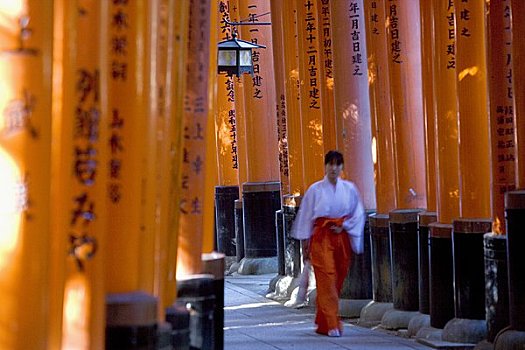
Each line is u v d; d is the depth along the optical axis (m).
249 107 33.72
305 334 20.67
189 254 12.17
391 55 21.72
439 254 19.45
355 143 23.86
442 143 19.52
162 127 9.91
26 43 7.06
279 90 29.78
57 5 7.76
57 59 7.77
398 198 21.77
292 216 27.47
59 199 7.82
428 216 20.38
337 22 23.89
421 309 20.50
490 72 17.31
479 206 18.62
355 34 23.86
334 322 20.33
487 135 18.61
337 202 20.23
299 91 27.19
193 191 12.13
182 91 10.95
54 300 7.72
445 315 19.44
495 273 17.30
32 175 7.09
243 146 35.91
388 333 20.97
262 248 34.31
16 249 7.04
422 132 21.78
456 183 19.36
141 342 8.67
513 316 16.53
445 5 19.52
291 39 28.17
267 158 34.09
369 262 23.77
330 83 25.02
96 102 7.95
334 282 20.34
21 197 7.05
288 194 28.75
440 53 19.48
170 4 10.25
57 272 7.76
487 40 17.41
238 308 25.72
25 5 7.06
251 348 18.77
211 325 12.16
